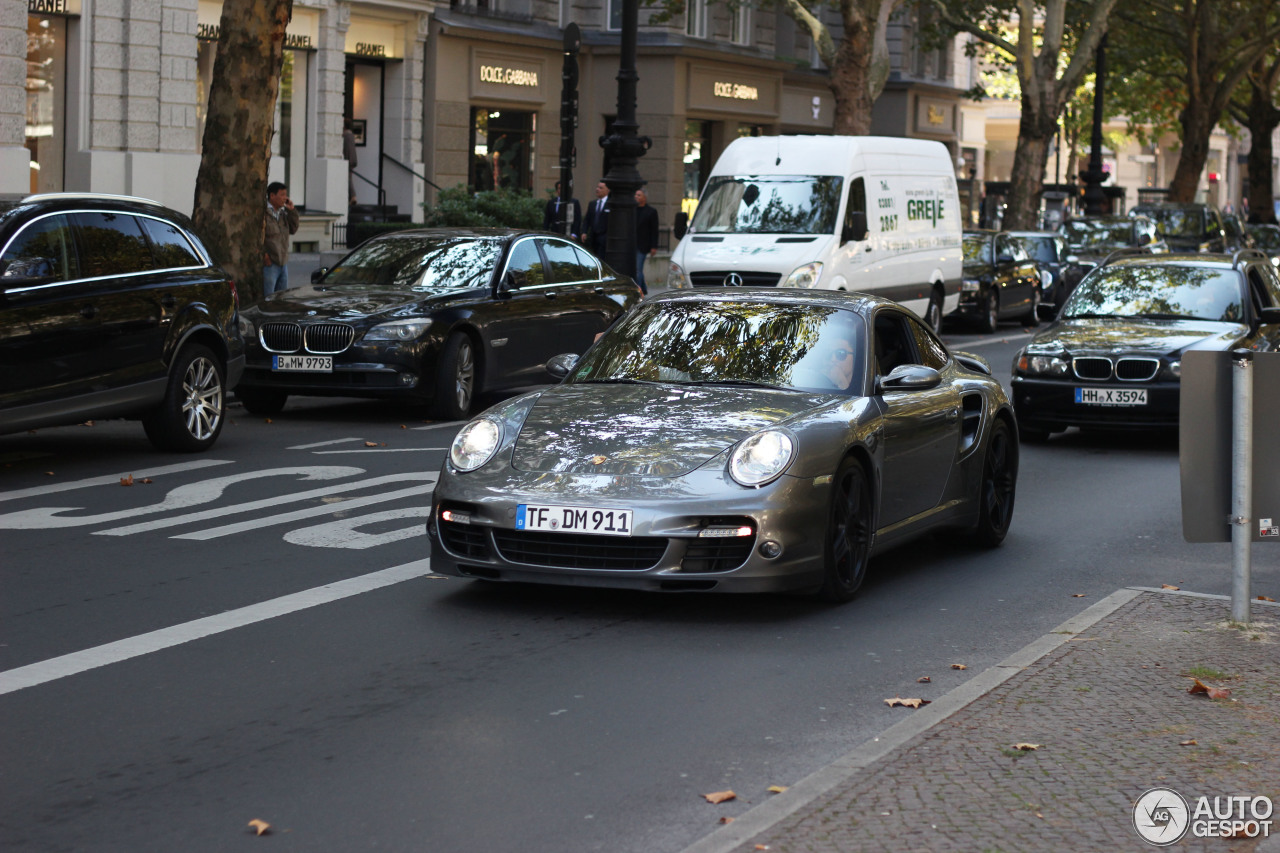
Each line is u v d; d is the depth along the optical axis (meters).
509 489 6.89
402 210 34.53
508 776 4.96
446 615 7.05
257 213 17.28
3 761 5.05
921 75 53.06
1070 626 6.73
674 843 4.41
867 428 7.46
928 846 4.18
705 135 42.22
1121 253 15.58
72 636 6.62
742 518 6.72
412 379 13.69
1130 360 13.27
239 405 15.09
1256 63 55.22
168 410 11.70
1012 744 5.06
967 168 61.69
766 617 7.12
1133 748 5.03
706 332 8.13
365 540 8.70
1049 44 40.56
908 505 8.02
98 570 7.89
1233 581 6.73
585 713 5.63
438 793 4.80
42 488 10.30
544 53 38.66
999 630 7.02
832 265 20.58
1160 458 13.13
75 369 10.68
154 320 11.41
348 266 15.12
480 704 5.72
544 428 7.26
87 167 26.27
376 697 5.79
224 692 5.83
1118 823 4.36
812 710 5.71
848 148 21.42
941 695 5.93
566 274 16.03
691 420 7.20
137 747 5.20
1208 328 13.80
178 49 27.56
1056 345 13.61
